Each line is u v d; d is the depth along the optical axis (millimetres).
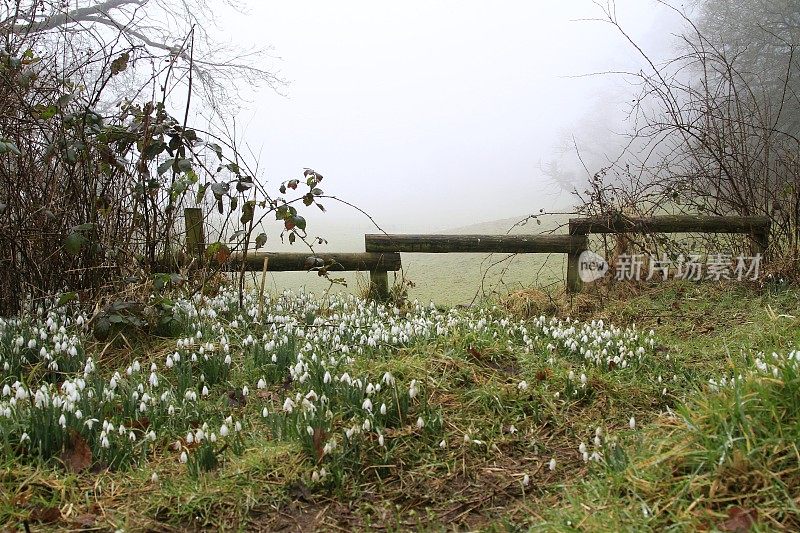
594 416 3443
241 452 2898
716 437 2434
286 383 3746
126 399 3172
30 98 4848
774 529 2068
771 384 2568
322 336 4266
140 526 2424
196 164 4902
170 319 4184
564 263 8516
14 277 4605
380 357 3930
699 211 6684
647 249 6410
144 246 4980
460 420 3275
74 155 4227
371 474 2820
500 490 2756
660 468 2471
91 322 4246
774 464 2301
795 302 5430
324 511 2576
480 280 8219
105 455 2803
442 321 4848
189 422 3225
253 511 2551
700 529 2113
